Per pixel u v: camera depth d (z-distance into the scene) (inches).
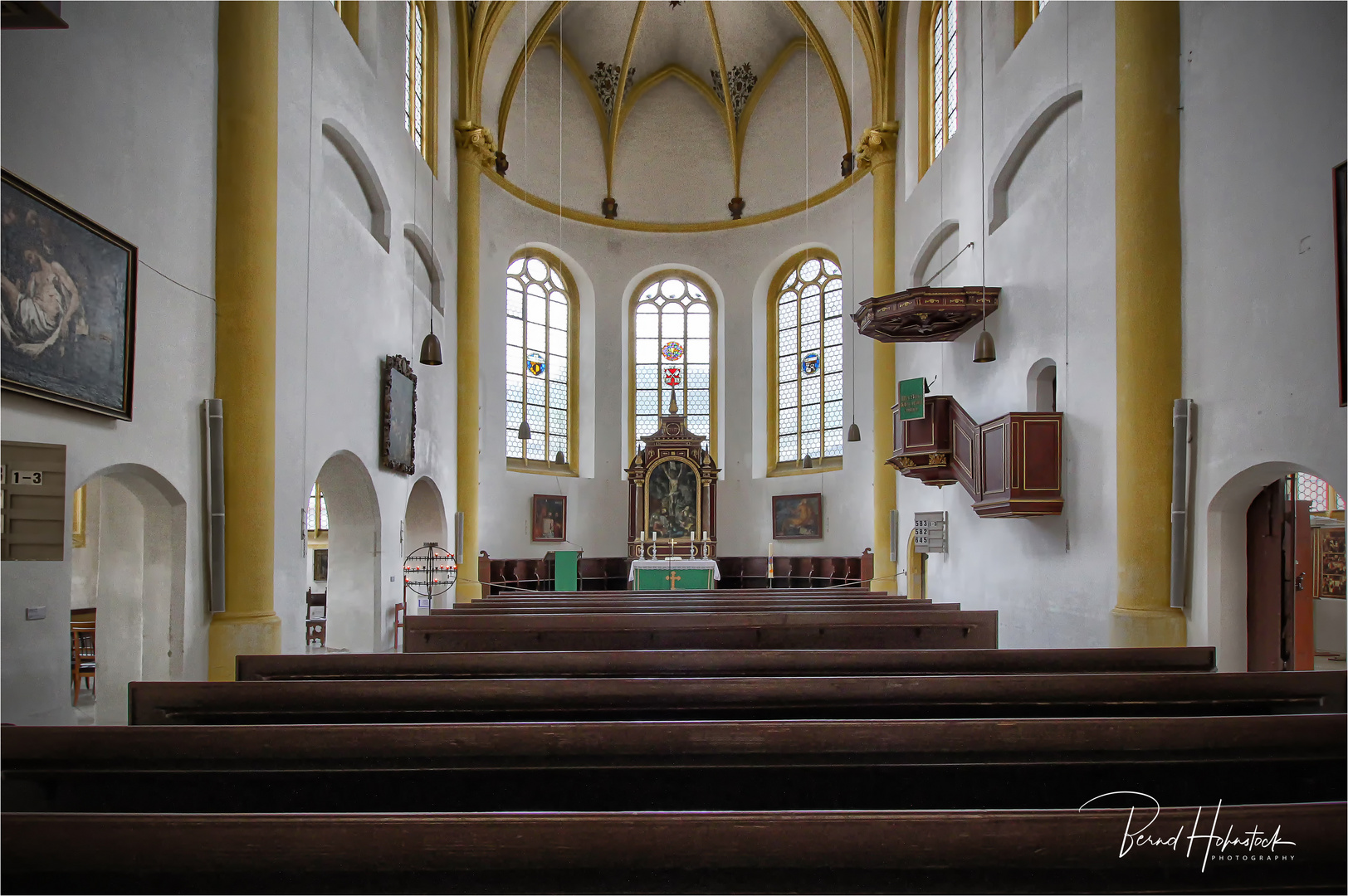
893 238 676.7
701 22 831.1
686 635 289.0
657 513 820.6
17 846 103.0
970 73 522.9
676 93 866.1
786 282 845.2
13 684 219.3
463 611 352.5
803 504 800.9
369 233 468.1
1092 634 363.9
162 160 289.0
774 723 132.0
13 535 213.9
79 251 241.0
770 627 291.9
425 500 622.8
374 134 480.7
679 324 870.4
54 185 234.5
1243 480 293.1
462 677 201.0
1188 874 105.2
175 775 132.3
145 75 279.6
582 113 846.5
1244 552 308.0
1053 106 409.4
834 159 788.6
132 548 323.6
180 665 297.6
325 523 665.0
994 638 297.7
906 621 294.0
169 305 292.7
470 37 680.4
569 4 794.8
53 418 232.7
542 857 102.3
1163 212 321.7
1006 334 462.0
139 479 284.8
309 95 387.9
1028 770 136.6
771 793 135.0
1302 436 258.8
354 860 102.2
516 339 797.9
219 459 314.5
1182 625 315.0
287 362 359.9
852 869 103.7
